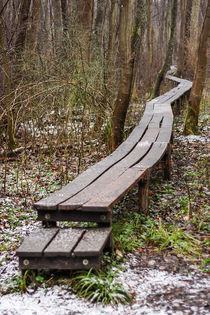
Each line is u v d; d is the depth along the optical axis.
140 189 4.22
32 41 9.09
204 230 3.96
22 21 8.55
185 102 13.07
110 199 3.21
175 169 6.20
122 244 3.50
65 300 2.71
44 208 3.10
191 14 21.03
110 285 2.79
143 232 3.86
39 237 2.99
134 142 5.64
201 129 9.09
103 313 2.56
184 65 21.75
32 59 7.77
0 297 2.78
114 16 12.05
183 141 8.02
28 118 7.21
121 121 6.45
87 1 10.34
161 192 5.12
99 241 2.90
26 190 5.29
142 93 16.48
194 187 5.28
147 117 7.71
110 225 3.19
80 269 2.93
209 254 3.43
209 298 2.71
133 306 2.64
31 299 2.74
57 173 6.06
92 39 9.25
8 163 6.72
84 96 6.60
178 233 3.79
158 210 4.48
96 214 3.13
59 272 3.03
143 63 21.44
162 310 2.58
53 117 7.04
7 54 7.77
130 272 3.08
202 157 6.73
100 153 7.09
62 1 11.51
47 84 7.25
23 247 2.82
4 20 8.61
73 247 2.81
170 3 23.61
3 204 4.73
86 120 6.91
